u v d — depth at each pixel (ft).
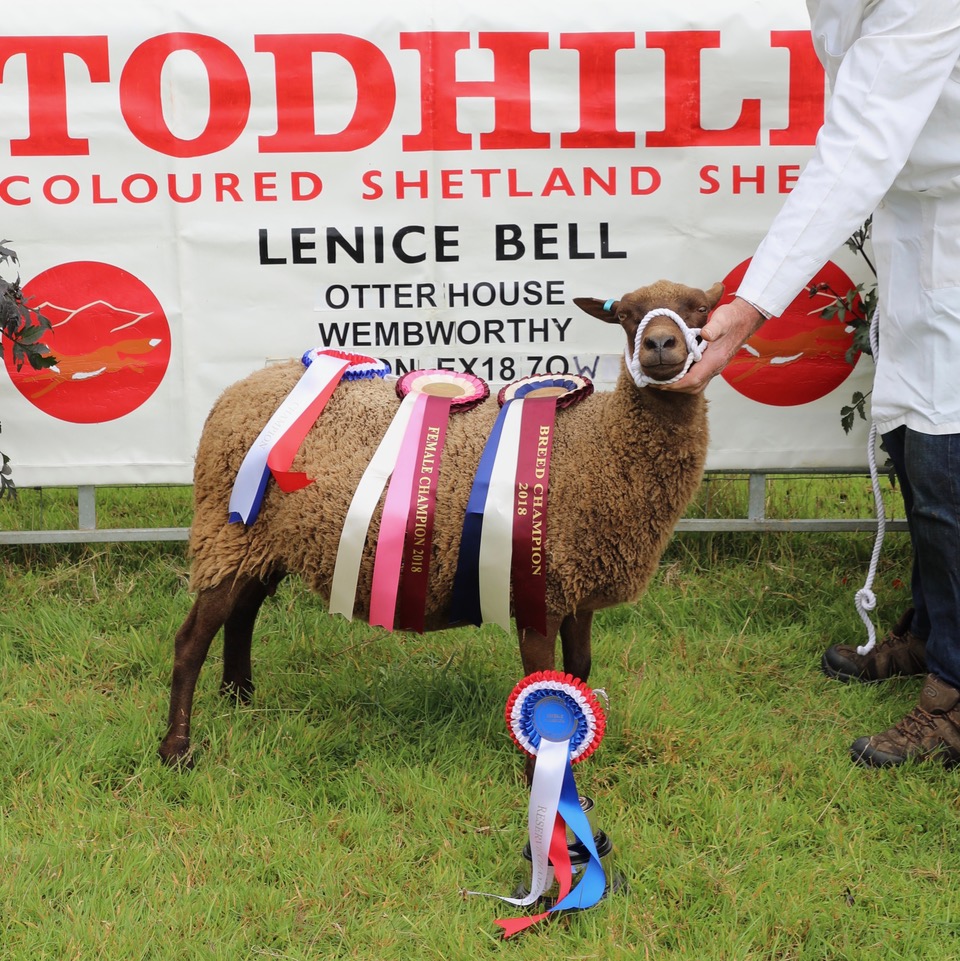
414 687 13.29
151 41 15.72
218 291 16.35
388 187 16.19
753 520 16.89
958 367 11.27
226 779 11.27
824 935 9.25
